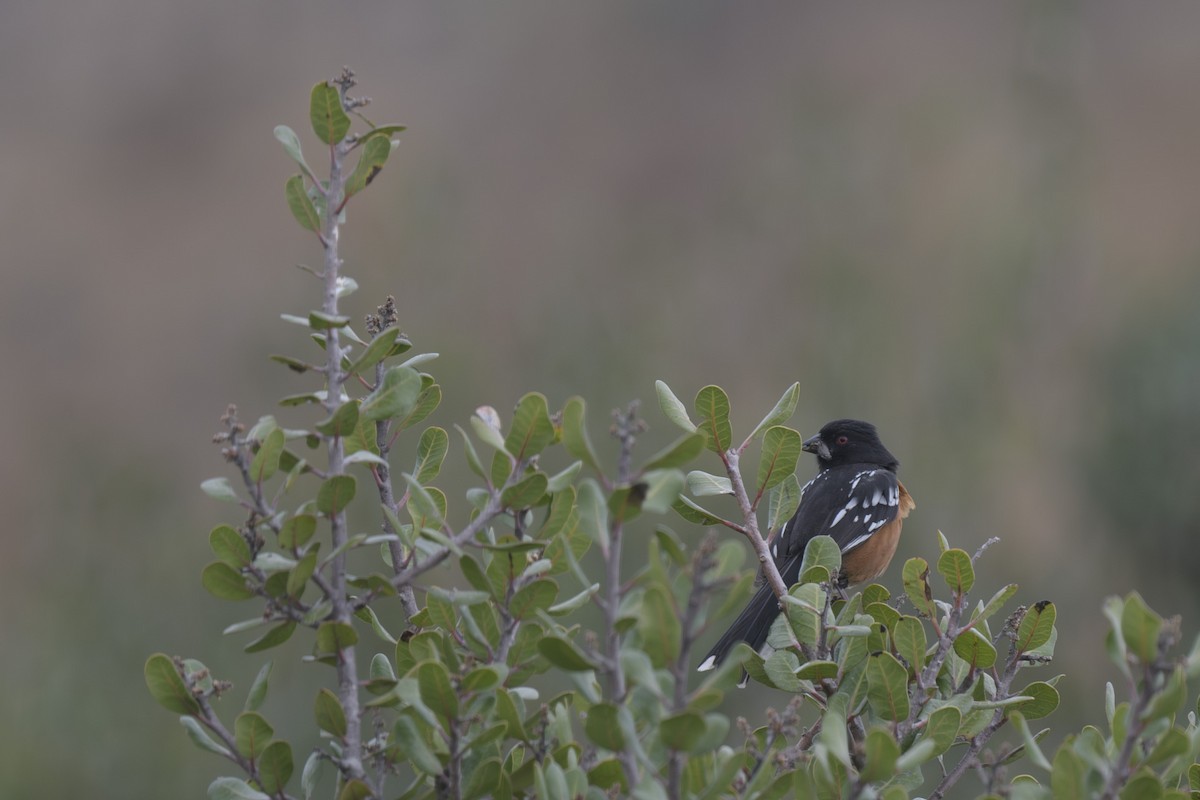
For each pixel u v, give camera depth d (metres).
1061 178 16.25
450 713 3.14
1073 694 12.26
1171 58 26.16
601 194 26.72
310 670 10.27
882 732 2.87
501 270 20.05
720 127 28.45
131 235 25.78
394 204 15.77
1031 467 14.34
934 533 13.18
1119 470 13.75
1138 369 14.06
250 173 27.30
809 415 14.50
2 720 10.88
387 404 3.47
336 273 3.56
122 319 23.16
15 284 24.20
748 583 2.66
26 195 26.78
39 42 31.25
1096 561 13.67
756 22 30.12
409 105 28.70
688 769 3.08
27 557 14.04
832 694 4.03
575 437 2.92
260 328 19.45
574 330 13.80
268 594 3.31
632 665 2.70
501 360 13.75
